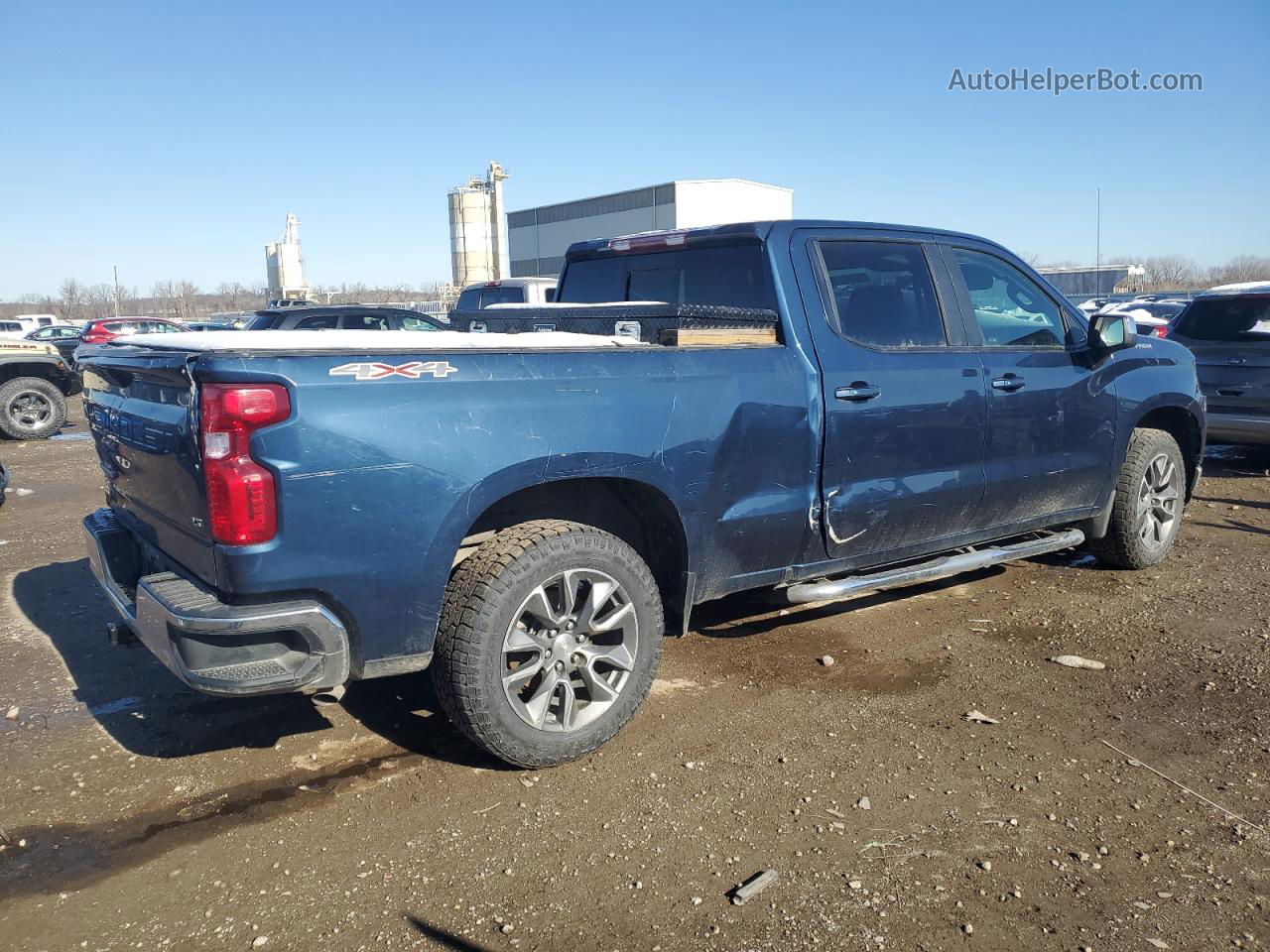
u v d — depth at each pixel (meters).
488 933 2.51
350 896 2.67
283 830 3.01
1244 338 8.39
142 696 4.05
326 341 3.10
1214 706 3.83
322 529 2.83
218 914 2.60
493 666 3.14
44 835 3.00
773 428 3.80
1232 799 3.13
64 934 2.52
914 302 4.41
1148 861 2.79
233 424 2.71
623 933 2.50
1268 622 4.78
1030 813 3.05
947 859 2.81
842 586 4.12
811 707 3.87
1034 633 4.70
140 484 3.34
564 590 3.30
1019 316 4.88
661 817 3.05
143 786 3.29
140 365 3.09
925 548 4.53
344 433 2.84
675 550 3.71
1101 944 2.44
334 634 2.90
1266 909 2.57
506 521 3.57
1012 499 4.75
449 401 3.03
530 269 62.00
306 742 3.62
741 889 2.66
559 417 3.24
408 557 2.98
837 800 3.14
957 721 3.73
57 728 3.76
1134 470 5.42
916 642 4.59
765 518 3.83
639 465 3.43
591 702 3.44
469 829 3.00
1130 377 5.29
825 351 4.00
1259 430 8.26
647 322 3.74
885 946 2.44
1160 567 5.79
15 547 6.60
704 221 51.34
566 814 3.08
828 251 4.19
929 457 4.33
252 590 2.77
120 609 3.32
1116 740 3.56
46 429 12.83
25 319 41.34
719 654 4.45
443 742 3.61
